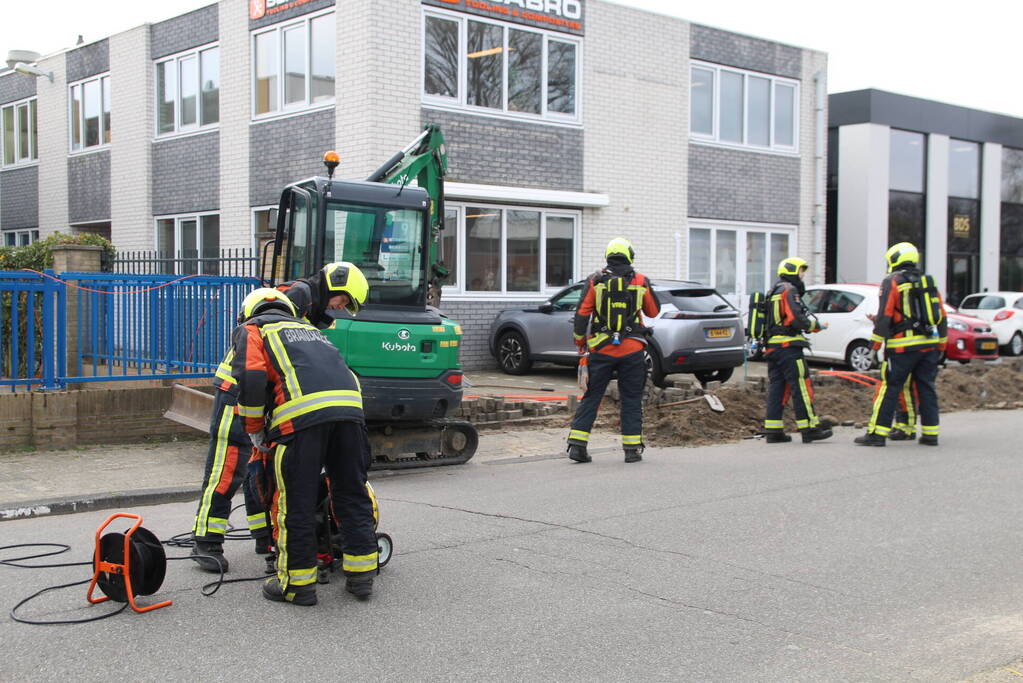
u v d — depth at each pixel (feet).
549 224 56.08
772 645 14.62
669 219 61.26
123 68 62.34
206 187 57.62
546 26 54.85
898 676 13.51
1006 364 51.47
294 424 15.80
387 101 48.91
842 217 76.69
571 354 48.08
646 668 13.70
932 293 32.19
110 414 30.78
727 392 37.91
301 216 27.91
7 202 74.23
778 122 67.15
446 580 17.65
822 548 19.93
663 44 60.34
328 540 17.37
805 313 33.19
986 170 84.84
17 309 30.12
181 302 32.81
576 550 19.66
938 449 32.14
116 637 14.71
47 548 19.56
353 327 25.96
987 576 18.17
